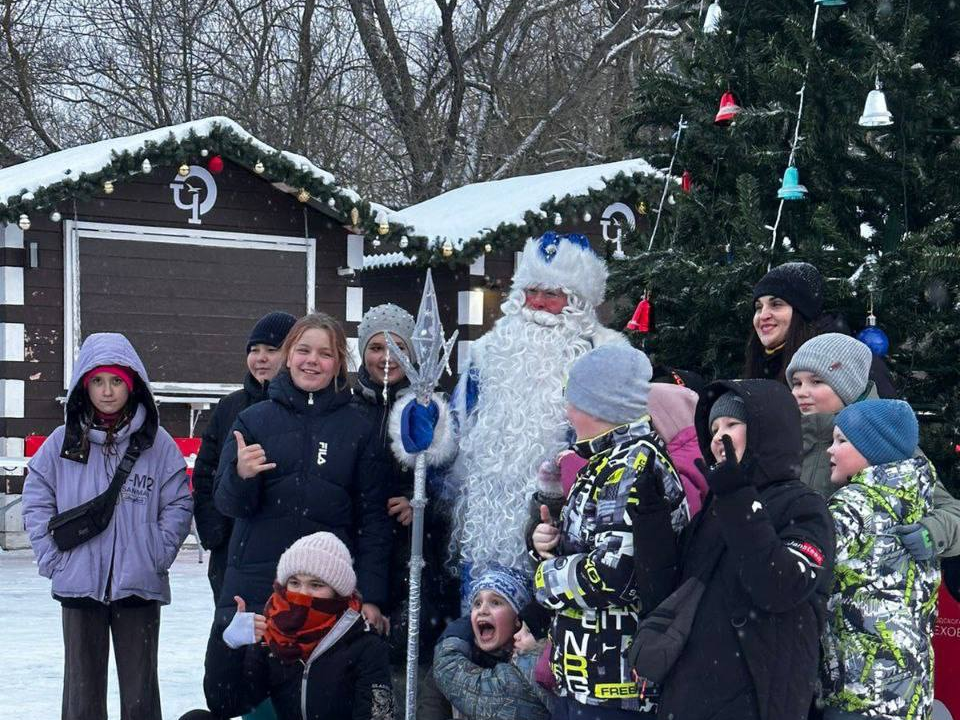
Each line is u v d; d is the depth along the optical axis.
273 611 4.39
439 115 25.33
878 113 4.70
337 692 4.40
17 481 12.05
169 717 5.75
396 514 4.82
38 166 13.80
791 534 3.36
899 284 4.73
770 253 5.07
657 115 6.07
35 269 12.12
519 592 4.26
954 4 5.17
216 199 12.91
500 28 25.12
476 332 15.79
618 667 3.50
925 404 5.03
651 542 3.38
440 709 4.46
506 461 4.54
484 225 14.28
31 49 24.20
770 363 4.72
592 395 3.72
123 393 5.04
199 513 5.22
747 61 5.60
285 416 4.67
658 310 5.76
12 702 6.00
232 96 24.58
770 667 3.26
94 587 4.89
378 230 13.27
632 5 24.02
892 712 3.66
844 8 5.42
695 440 4.12
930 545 3.73
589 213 14.77
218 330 12.95
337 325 4.75
